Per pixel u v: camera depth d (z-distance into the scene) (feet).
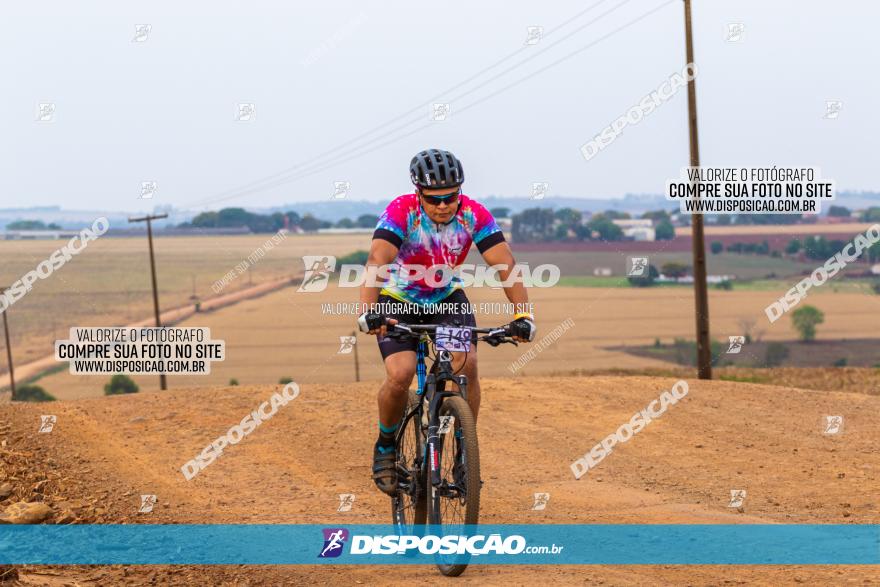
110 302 222.07
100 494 22.61
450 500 16.81
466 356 16.93
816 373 52.75
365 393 38.14
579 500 21.68
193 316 207.41
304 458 27.35
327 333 202.69
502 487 23.43
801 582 14.34
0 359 194.49
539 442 29.01
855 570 14.80
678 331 197.57
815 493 21.33
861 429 28.99
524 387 39.09
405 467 18.08
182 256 275.59
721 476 23.73
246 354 182.91
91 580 15.40
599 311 220.43
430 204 16.65
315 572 16.33
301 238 286.46
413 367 17.06
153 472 25.59
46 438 29.27
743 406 33.58
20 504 19.57
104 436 30.45
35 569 15.75
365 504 21.99
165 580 15.66
